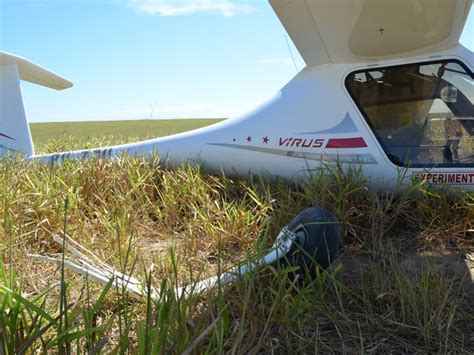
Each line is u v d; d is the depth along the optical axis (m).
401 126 4.11
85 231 3.36
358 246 3.30
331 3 3.97
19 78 6.57
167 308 1.59
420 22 3.84
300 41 4.46
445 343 1.94
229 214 3.56
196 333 1.57
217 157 4.97
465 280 2.72
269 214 3.64
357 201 3.71
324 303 2.18
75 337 1.48
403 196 3.64
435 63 4.02
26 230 3.32
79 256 2.38
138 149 5.37
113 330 2.05
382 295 2.17
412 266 2.96
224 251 2.93
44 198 3.71
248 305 2.00
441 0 3.65
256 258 2.21
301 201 3.78
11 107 6.48
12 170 4.63
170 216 3.96
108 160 4.93
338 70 4.36
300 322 2.00
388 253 3.13
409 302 2.18
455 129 3.95
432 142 4.01
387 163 4.11
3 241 2.96
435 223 3.68
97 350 1.40
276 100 4.69
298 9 4.18
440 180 3.93
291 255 2.41
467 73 3.93
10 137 6.48
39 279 2.66
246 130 4.79
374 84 4.22
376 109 4.20
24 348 1.39
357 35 4.07
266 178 4.59
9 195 3.61
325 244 2.40
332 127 4.34
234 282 2.19
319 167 4.16
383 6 3.79
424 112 4.05
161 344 1.43
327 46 4.30
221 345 1.51
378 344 2.00
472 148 3.89
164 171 5.00
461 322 2.17
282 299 2.02
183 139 5.14
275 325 2.06
